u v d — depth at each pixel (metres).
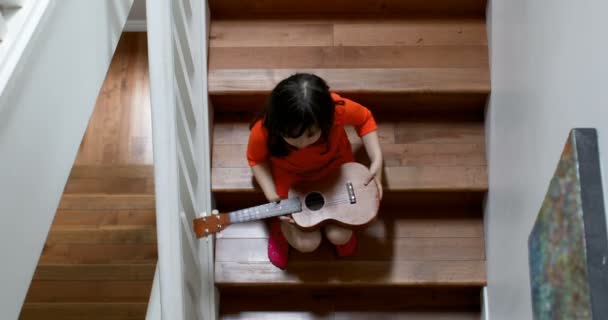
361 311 2.35
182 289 1.48
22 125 1.42
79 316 2.59
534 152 1.65
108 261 2.71
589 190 1.24
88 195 2.86
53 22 1.51
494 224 2.11
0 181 1.36
